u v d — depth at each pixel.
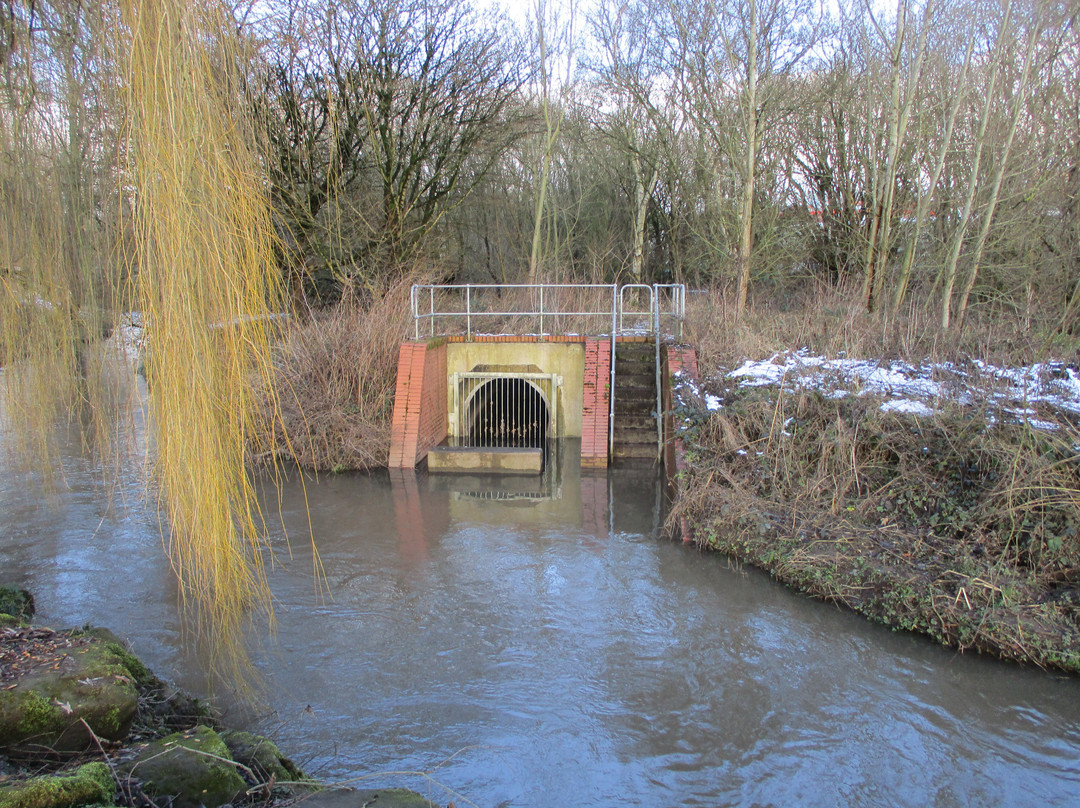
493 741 6.01
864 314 16.42
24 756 4.07
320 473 14.05
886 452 10.27
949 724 6.27
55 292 6.04
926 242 20.28
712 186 25.44
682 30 23.14
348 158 20.23
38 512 11.21
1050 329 12.59
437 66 21.72
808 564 8.79
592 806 5.32
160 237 3.50
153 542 10.09
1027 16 14.92
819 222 26.50
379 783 5.45
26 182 5.66
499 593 8.67
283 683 6.76
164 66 3.41
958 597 7.75
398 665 7.10
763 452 10.95
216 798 4.06
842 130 24.88
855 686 6.82
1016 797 5.44
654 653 7.36
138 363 4.80
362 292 20.08
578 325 18.92
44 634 5.27
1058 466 8.76
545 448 15.89
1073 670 6.92
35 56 5.23
